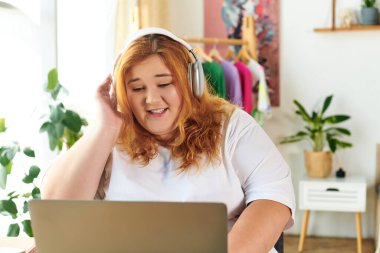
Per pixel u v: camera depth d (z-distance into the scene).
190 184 1.56
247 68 4.00
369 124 4.38
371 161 4.40
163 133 1.57
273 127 4.53
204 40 4.09
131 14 3.60
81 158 1.54
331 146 4.22
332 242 4.35
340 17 4.31
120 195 1.59
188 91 1.52
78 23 3.45
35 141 3.23
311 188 4.09
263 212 1.46
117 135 1.55
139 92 1.50
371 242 4.34
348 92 4.39
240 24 4.48
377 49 4.33
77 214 1.13
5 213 2.83
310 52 4.43
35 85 3.25
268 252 1.45
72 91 3.45
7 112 3.05
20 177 3.16
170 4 4.56
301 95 4.46
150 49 1.48
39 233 1.16
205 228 1.08
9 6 3.06
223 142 1.58
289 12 4.43
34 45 3.24
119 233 1.12
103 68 3.45
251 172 1.57
